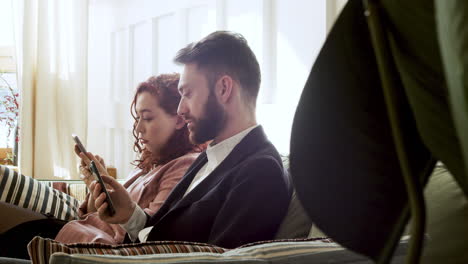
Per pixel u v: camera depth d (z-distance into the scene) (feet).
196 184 4.08
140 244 2.64
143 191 4.73
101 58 12.64
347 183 1.25
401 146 1.04
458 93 0.79
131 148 11.41
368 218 1.26
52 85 11.84
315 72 1.21
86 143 11.96
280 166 3.72
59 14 11.93
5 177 5.34
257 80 4.09
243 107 4.04
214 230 3.50
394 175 1.23
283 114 7.81
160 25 10.71
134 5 11.50
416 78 1.02
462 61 0.77
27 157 11.62
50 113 11.78
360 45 1.19
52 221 5.11
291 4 7.66
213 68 4.00
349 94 1.22
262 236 3.49
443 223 2.80
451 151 1.05
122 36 11.97
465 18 0.76
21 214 5.06
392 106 1.04
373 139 1.22
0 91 12.85
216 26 9.05
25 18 11.73
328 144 1.24
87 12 11.99
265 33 8.08
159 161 5.06
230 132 4.02
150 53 10.93
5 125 12.85
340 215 1.27
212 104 4.02
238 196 3.53
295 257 2.64
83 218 4.97
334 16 7.14
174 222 3.77
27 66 11.72
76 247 2.46
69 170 11.80
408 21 0.98
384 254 1.26
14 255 4.92
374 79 1.20
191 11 9.79
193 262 2.42
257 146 3.92
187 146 5.04
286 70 7.79
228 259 2.52
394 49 1.03
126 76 11.78
